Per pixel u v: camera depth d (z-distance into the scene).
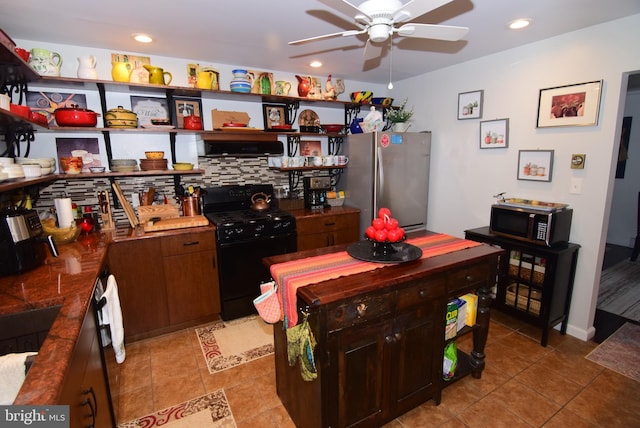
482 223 3.19
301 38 2.39
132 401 1.97
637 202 4.72
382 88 4.12
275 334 1.87
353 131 3.61
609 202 2.39
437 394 1.88
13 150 2.17
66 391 0.91
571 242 2.56
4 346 1.26
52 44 2.44
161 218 2.81
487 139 3.04
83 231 2.49
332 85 3.45
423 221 3.68
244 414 1.87
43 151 2.56
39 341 1.30
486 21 2.18
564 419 1.80
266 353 2.45
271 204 3.53
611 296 3.30
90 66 2.34
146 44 2.50
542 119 2.62
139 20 2.04
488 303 2.00
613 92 2.24
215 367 2.29
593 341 2.54
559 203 2.60
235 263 2.82
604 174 2.34
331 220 3.34
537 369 2.21
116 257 2.40
